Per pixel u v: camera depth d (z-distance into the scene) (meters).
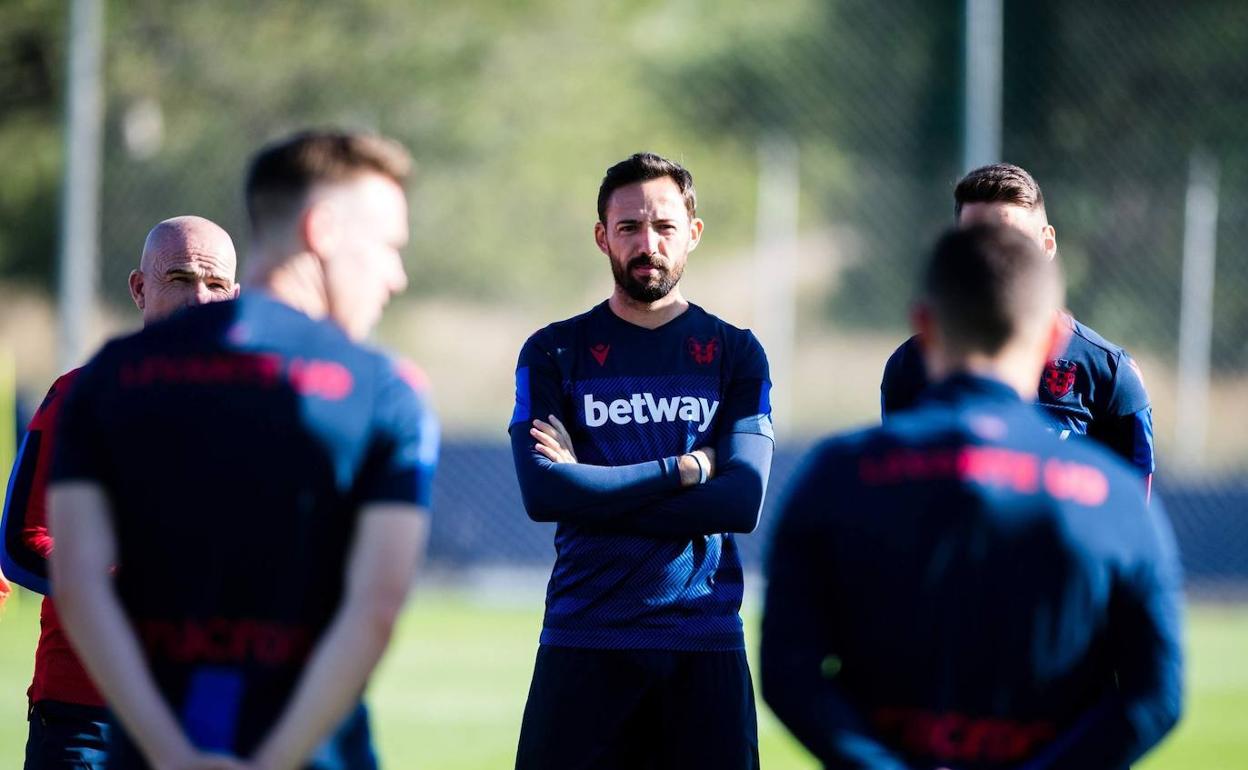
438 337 72.75
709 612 14.80
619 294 15.48
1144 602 8.88
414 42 74.94
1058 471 8.89
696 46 83.50
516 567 46.69
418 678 32.59
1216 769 24.25
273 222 9.52
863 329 70.25
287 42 71.69
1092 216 72.38
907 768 8.82
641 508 14.59
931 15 80.75
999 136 78.56
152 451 9.16
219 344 9.24
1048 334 9.34
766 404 15.45
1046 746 8.91
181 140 67.06
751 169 81.06
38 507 13.40
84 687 13.49
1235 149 77.00
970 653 8.80
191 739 8.97
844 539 9.02
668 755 14.70
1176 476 46.09
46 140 71.81
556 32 79.44
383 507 9.12
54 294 71.94
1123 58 79.12
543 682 14.86
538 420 15.14
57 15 70.62
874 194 70.88
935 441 8.96
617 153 78.75
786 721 8.87
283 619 9.12
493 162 75.44
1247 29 78.62
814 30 82.00
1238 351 68.12
